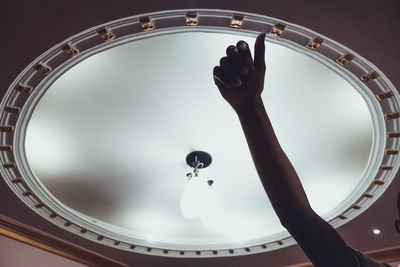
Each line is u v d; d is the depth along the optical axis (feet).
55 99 11.02
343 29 8.41
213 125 11.93
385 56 8.96
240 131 12.08
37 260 15.03
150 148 12.71
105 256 16.56
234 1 8.05
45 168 13.25
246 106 1.94
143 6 8.15
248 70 1.78
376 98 10.10
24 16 8.16
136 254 16.51
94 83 10.66
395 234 14.43
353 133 11.96
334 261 1.69
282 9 8.10
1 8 7.95
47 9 8.05
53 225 14.85
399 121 10.52
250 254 16.34
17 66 9.30
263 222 15.99
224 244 16.40
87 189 14.24
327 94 10.82
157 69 10.32
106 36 8.80
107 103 11.23
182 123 11.87
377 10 7.86
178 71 10.37
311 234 1.74
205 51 9.85
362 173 13.21
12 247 14.55
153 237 16.60
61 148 12.57
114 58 10.00
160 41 9.62
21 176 12.56
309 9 8.02
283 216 1.81
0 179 12.46
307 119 11.66
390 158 11.62
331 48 8.97
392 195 12.80
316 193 14.43
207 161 12.90
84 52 9.18
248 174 13.75
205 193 11.29
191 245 16.52
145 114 11.57
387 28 8.25
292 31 8.62
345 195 14.21
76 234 15.42
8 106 10.24
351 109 11.18
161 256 16.55
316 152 12.80
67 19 8.30
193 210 10.90
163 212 15.48
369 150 12.42
